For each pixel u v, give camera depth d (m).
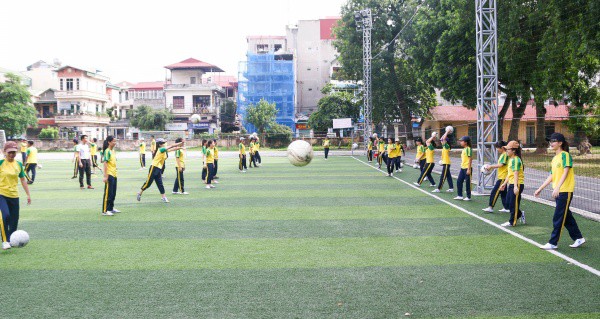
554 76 23.23
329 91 54.88
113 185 10.66
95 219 10.09
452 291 5.31
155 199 13.23
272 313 4.68
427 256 6.85
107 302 5.04
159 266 6.43
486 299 5.05
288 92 61.47
